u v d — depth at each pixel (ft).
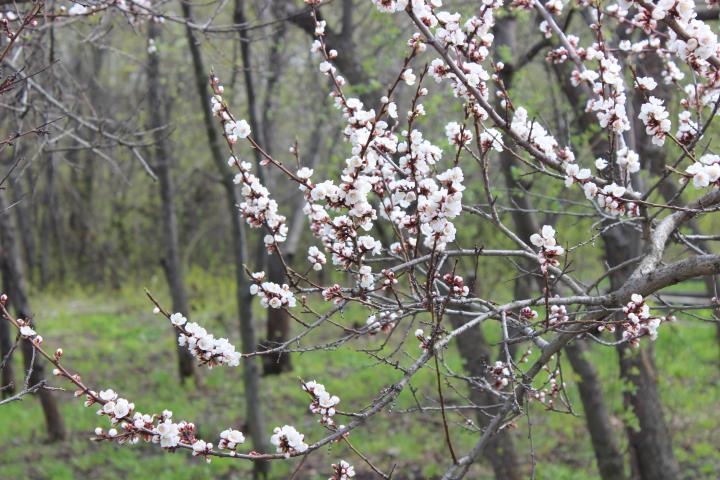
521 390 9.61
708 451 30.19
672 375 37.73
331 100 28.32
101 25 17.42
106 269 77.56
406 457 31.01
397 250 9.83
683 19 8.35
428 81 30.53
